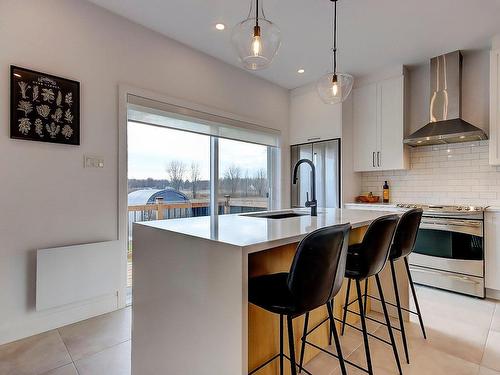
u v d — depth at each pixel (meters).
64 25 2.38
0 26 2.08
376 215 2.25
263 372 1.56
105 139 2.61
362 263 1.61
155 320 1.57
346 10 2.59
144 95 2.88
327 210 2.78
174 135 3.32
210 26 2.87
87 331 2.28
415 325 2.40
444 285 3.11
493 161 3.08
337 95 2.51
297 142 4.54
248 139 4.03
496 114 3.07
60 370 1.79
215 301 1.24
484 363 1.88
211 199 3.69
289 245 1.77
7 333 2.11
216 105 3.57
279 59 3.58
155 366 1.56
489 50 3.33
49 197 2.30
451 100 3.41
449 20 2.74
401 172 4.04
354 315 2.42
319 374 1.76
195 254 1.34
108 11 2.63
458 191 3.57
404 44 3.21
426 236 3.23
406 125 3.81
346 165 4.08
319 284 1.23
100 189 2.57
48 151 2.30
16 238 2.15
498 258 2.87
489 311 2.64
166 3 2.52
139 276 1.70
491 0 2.44
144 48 2.89
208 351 1.27
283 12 2.62
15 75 2.14
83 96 2.48
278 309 1.22
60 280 2.29
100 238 2.57
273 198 4.51
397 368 1.82
